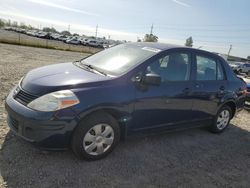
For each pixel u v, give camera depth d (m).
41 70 3.98
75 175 3.16
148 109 3.85
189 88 4.34
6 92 6.11
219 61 5.11
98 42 58.59
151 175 3.42
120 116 3.57
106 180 3.16
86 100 3.21
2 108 4.95
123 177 3.28
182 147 4.43
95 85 3.37
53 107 3.07
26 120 3.08
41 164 3.27
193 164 3.88
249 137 5.41
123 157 3.75
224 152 4.48
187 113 4.46
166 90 4.01
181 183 3.35
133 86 3.63
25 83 3.52
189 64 4.44
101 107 3.32
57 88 3.21
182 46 4.52
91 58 4.65
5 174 2.98
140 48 4.32
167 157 3.97
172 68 4.18
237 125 6.14
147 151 4.06
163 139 4.64
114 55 4.35
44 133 3.07
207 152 4.38
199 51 4.69
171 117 4.24
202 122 4.90
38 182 2.93
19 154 3.42
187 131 5.26
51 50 27.17
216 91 4.87
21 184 2.86
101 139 3.50
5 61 11.91
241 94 5.52
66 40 55.12
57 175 3.11
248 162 4.25
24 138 3.17
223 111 5.29
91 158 3.48
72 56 22.39
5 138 3.78
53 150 3.22
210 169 3.83
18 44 27.78
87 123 3.30
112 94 3.42
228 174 3.78
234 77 5.42
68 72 3.74
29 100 3.22
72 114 3.13
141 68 3.77
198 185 3.37
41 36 61.72
